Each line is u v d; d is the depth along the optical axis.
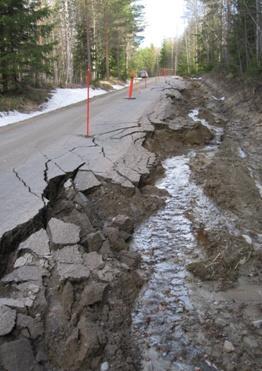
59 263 4.58
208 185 7.75
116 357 3.60
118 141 9.81
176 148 10.68
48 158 8.25
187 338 3.94
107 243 5.25
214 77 30.33
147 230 6.21
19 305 3.88
